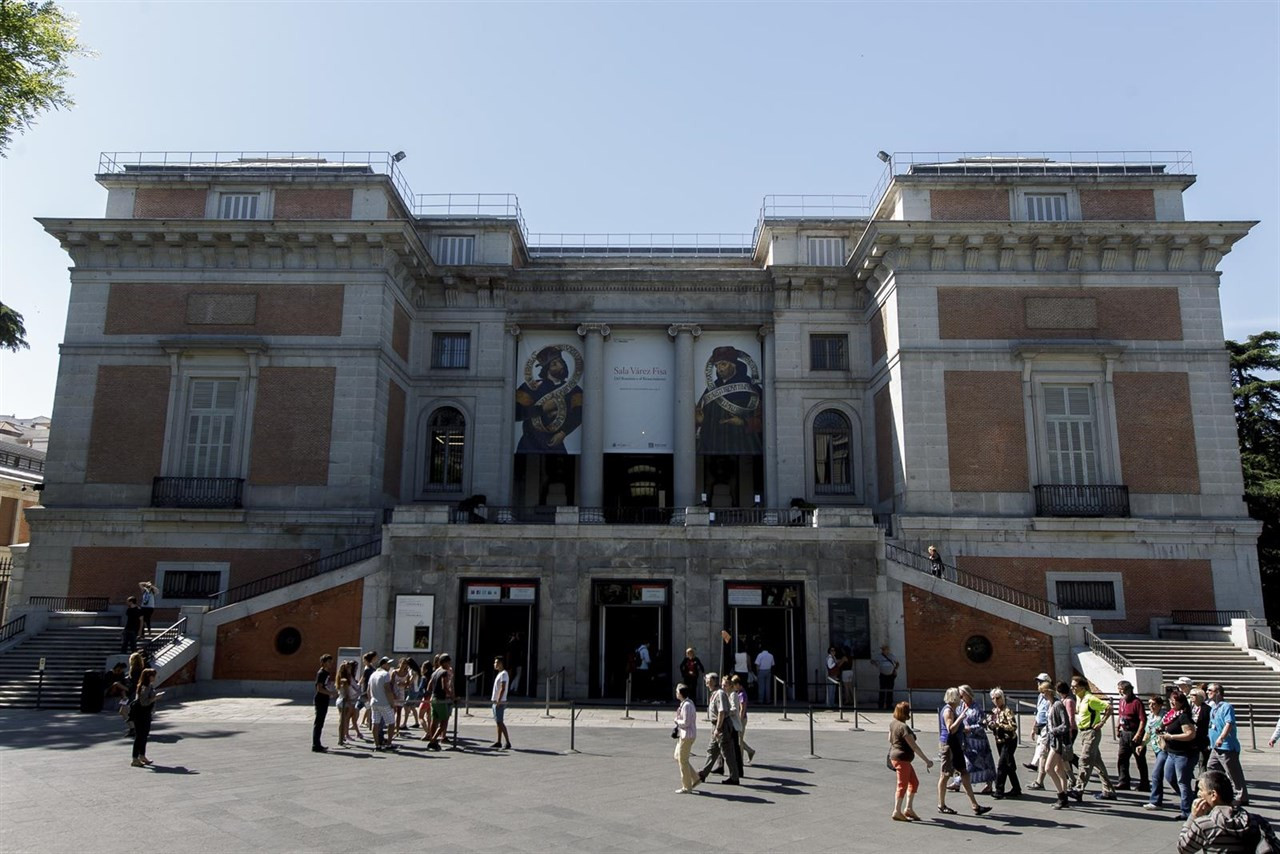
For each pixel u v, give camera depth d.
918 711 22.70
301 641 23.83
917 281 28.56
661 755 15.41
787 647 24.12
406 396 31.80
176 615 27.08
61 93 19.56
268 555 27.44
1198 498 27.16
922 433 27.59
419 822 10.33
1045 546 26.77
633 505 35.09
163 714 19.88
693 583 24.23
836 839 10.05
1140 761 13.48
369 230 28.64
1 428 57.47
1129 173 30.83
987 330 28.25
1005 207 29.61
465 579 24.42
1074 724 12.82
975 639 23.45
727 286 32.91
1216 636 24.94
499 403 32.09
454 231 33.53
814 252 33.59
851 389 31.95
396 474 30.78
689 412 32.28
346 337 28.80
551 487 34.56
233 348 28.50
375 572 24.34
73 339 29.08
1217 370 27.92
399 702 17.06
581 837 9.82
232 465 28.08
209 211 30.23
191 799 11.33
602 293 33.00
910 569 23.95
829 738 17.67
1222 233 27.92
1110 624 26.25
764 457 32.06
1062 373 27.95
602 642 24.36
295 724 18.75
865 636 23.69
